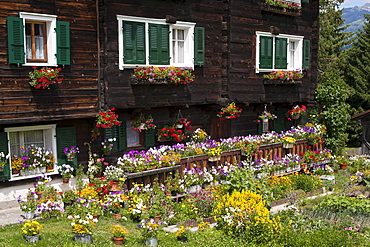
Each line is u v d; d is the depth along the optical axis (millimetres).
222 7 15914
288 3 18125
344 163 19062
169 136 14914
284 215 11445
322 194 14984
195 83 15109
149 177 12961
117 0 12836
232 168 13727
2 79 10875
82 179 13039
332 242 9594
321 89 19719
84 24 12414
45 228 9773
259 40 17391
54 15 11688
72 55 12195
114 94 12922
